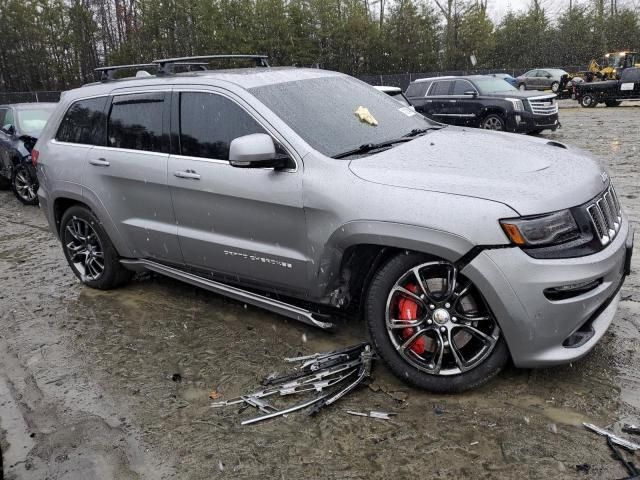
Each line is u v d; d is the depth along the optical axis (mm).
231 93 4016
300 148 3646
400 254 3303
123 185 4703
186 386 3670
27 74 37250
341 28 35750
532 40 45281
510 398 3266
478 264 3018
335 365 3701
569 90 30828
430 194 3178
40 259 6664
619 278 3301
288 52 34625
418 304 3316
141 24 35781
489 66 44594
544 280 2963
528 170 3318
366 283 3586
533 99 14422
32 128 10281
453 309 3217
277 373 3719
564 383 3359
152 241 4641
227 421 3273
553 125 14719
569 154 3748
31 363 4141
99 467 2992
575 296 3033
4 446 3244
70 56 37500
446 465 2791
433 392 3361
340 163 3537
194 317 4676
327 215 3467
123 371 3920
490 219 2994
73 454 3113
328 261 3547
